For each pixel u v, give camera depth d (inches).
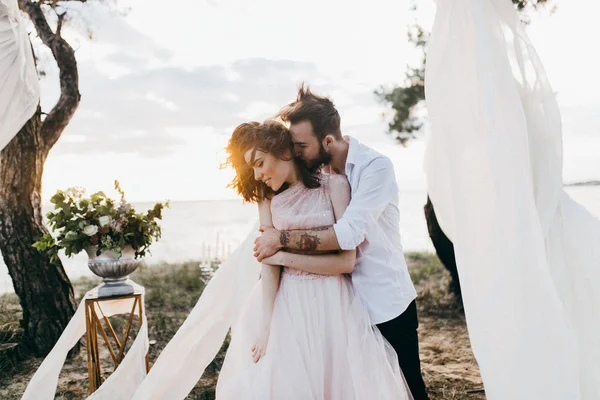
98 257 125.0
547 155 83.5
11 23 116.4
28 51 121.5
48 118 172.2
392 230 93.0
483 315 76.5
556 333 73.2
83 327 126.1
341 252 86.1
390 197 88.5
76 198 128.3
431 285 263.6
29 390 114.0
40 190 171.2
